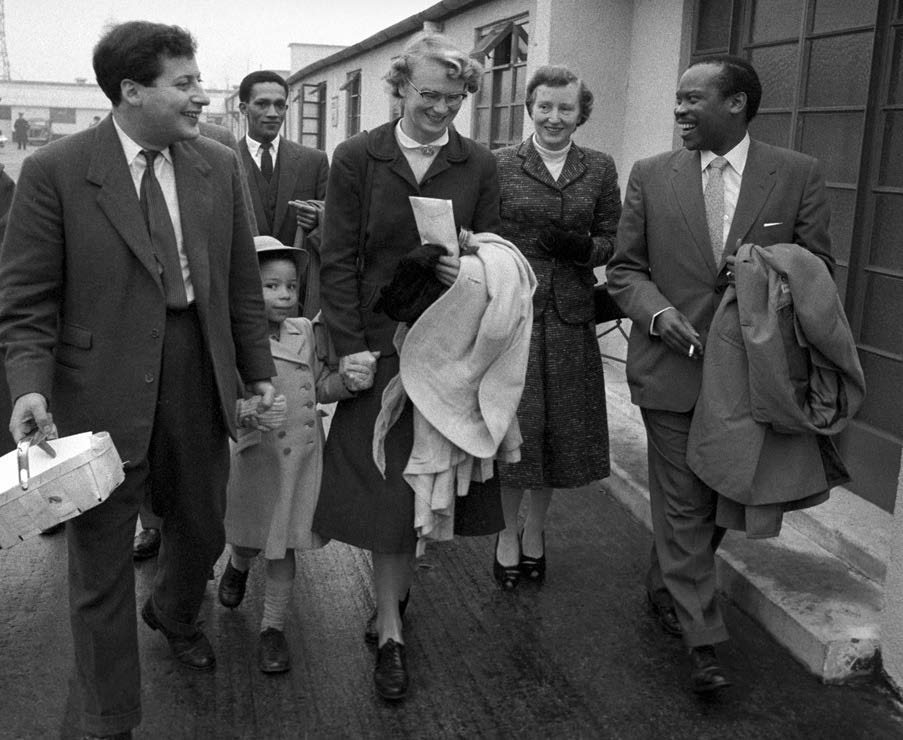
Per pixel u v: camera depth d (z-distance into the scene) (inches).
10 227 108.1
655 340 134.4
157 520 166.4
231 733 121.0
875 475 174.7
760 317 122.0
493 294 121.0
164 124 107.9
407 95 126.3
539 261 156.6
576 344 159.5
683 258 131.3
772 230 128.8
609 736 122.4
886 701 131.6
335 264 130.5
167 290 112.6
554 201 155.3
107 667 112.7
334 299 130.6
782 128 207.6
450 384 123.8
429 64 122.8
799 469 126.3
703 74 127.1
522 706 128.4
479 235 127.9
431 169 128.8
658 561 150.3
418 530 127.6
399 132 129.5
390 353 131.3
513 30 348.8
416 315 124.3
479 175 132.7
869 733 124.4
